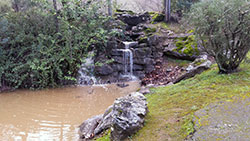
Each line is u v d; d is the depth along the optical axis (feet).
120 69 28.63
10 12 27.63
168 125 8.66
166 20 39.11
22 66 22.99
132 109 9.02
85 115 16.21
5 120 15.21
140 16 39.06
